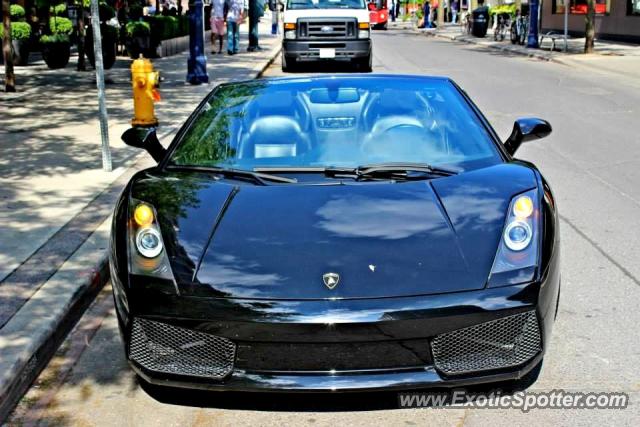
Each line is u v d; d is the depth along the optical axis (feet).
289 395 12.18
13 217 20.88
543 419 11.38
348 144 14.90
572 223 21.53
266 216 12.43
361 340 10.69
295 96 16.22
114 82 51.72
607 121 38.63
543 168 28.35
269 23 167.94
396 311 10.69
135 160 28.17
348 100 16.05
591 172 27.71
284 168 14.19
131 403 12.23
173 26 78.54
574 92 49.65
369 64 61.82
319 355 10.82
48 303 15.05
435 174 13.91
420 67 66.03
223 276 11.28
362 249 11.57
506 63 70.54
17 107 40.88
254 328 10.77
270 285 11.06
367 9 61.98
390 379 10.80
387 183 13.55
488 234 11.88
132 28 68.80
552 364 13.10
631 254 18.88
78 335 14.99
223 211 12.64
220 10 77.41
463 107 16.05
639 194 24.63
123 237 12.41
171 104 42.75
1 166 27.17
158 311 11.14
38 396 12.63
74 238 19.06
